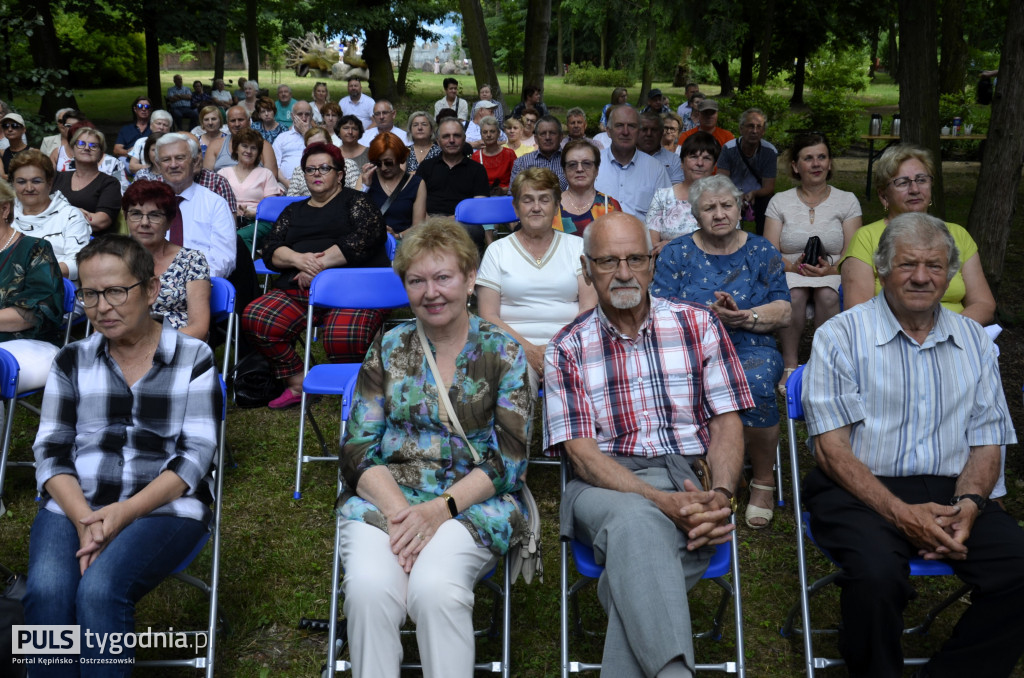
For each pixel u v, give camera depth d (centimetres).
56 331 446
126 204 427
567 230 542
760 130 780
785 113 1922
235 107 1005
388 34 2850
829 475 299
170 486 284
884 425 299
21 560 370
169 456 297
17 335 428
